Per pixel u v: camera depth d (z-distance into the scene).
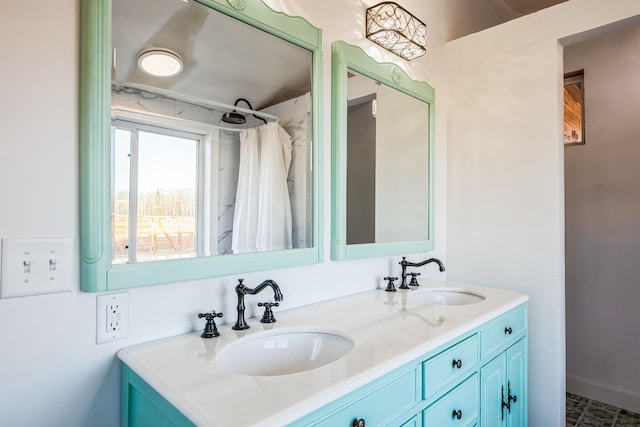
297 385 0.77
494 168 1.96
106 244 0.91
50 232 0.86
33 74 0.84
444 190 2.13
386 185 1.73
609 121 2.35
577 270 2.48
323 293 1.48
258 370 1.06
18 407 0.83
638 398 2.26
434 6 2.08
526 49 1.86
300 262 1.36
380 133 1.70
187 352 0.94
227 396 0.72
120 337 0.96
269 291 1.30
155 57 1.02
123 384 0.94
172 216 1.06
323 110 1.46
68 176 0.88
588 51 2.41
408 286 1.79
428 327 1.15
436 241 2.07
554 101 1.76
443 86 2.13
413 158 1.88
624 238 2.32
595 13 1.66
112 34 0.93
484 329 1.32
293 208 1.36
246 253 1.22
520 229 1.87
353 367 0.86
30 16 0.84
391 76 1.73
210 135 1.15
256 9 1.22
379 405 0.88
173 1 1.05
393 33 1.61
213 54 1.15
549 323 1.77
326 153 1.48
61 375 0.88
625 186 2.31
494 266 1.96
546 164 1.79
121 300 0.96
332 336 1.14
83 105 0.89
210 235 1.14
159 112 1.03
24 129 0.83
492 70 1.98
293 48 1.36
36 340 0.85
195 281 1.10
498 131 1.95
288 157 1.34
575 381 2.49
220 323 1.16
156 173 1.03
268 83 1.29
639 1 1.55
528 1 2.54
